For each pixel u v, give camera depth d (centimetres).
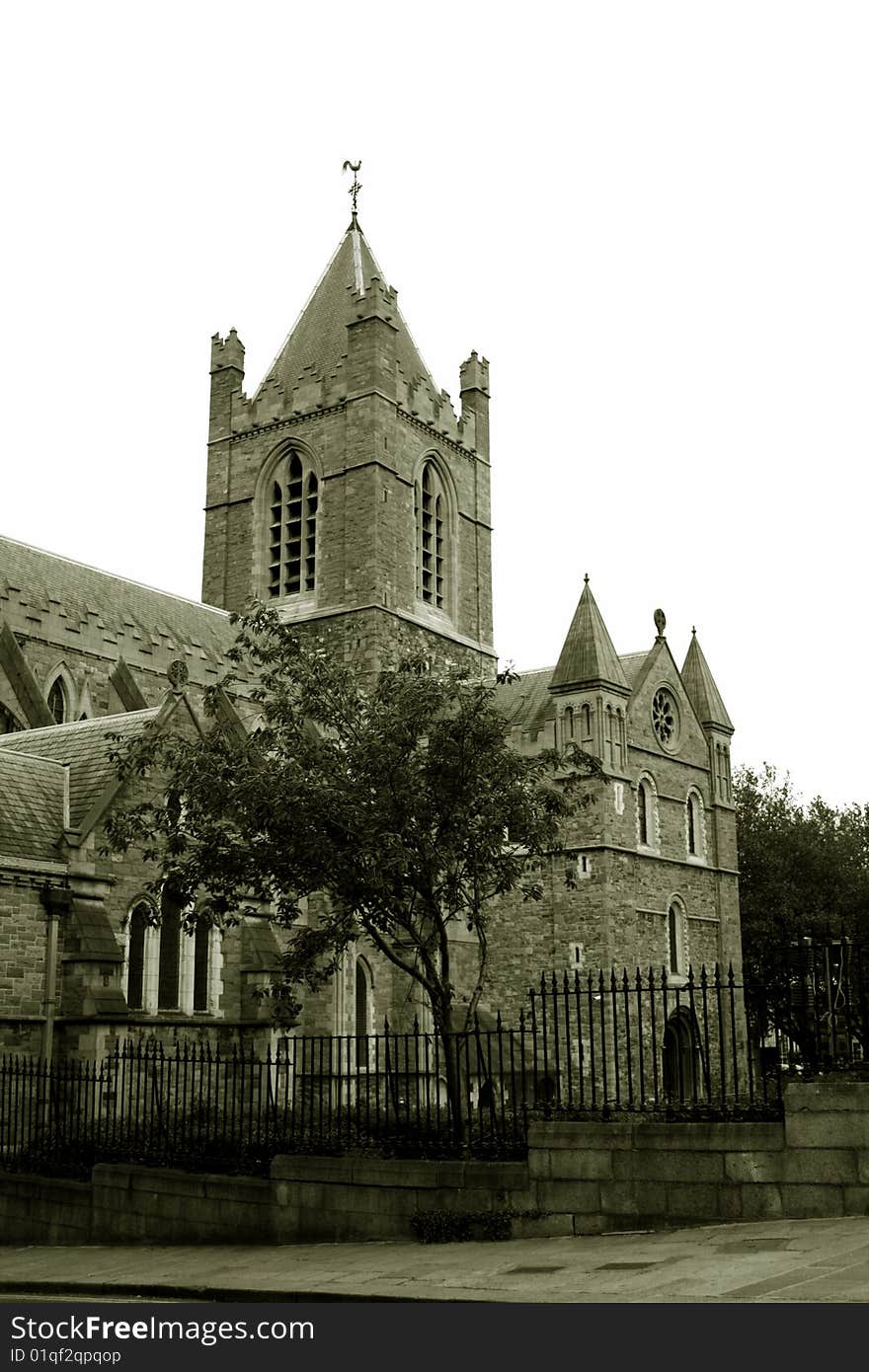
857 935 7469
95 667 5588
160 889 3058
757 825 7894
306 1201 2259
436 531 7838
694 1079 2083
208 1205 2370
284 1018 2836
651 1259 1703
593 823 5928
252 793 2648
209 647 6494
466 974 6003
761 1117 1967
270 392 7700
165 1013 3550
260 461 7669
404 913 2761
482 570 8112
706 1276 1551
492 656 7944
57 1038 3241
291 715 2845
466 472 8106
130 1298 1888
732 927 6762
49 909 3291
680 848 6512
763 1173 1891
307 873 2725
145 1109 2841
